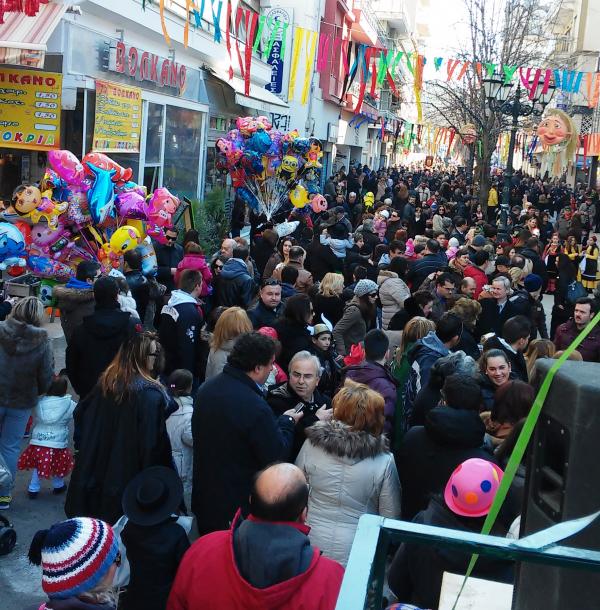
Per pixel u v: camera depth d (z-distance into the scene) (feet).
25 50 31.94
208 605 9.49
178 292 23.85
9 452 19.65
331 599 9.16
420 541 4.89
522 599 6.10
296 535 9.57
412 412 18.81
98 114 40.16
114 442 14.17
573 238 54.60
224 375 14.29
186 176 61.36
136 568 12.46
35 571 17.60
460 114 128.16
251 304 29.99
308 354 17.01
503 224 64.13
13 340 19.25
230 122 76.64
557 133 73.26
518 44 89.71
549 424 5.65
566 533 4.74
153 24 48.88
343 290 31.55
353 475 13.57
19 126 34.68
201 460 14.11
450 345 22.16
